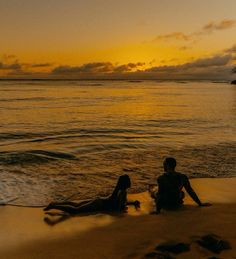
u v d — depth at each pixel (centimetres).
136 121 2298
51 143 1434
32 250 513
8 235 573
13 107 3338
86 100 4591
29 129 1862
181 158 1174
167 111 3112
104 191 845
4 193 810
